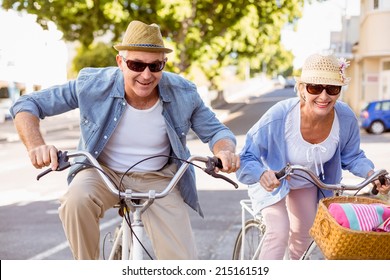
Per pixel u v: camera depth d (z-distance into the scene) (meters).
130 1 43.78
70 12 43.56
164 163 6.23
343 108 6.54
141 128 6.00
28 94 6.01
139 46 5.52
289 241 7.02
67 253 10.79
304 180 6.73
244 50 51.41
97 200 5.71
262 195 6.64
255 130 6.56
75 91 6.00
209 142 6.30
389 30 43.75
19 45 42.06
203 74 47.94
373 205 5.22
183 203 6.11
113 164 6.11
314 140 6.50
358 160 6.66
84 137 5.97
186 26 46.03
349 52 51.81
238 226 12.83
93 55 63.62
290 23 49.75
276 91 106.88
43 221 13.80
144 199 5.21
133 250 5.29
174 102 6.03
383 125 38.53
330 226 4.96
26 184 20.23
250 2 47.62
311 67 6.12
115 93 5.88
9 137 40.88
